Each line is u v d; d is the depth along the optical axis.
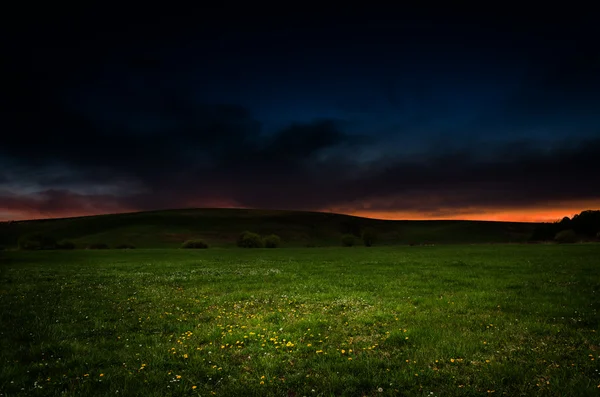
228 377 8.16
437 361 8.91
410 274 26.55
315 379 7.98
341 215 175.38
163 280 25.30
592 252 43.22
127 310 15.31
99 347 10.40
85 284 23.45
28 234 86.56
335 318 13.32
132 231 131.50
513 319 12.72
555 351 9.43
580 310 13.71
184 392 7.48
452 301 16.14
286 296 17.97
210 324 12.82
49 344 10.38
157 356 9.43
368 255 50.50
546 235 108.56
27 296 18.72
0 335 11.41
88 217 150.88
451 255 45.31
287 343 10.31
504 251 49.41
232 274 28.81
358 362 8.83
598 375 7.91
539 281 21.58
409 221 171.25
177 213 160.50
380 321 12.84
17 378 8.02
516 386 7.48
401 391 7.44
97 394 7.36
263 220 158.12
